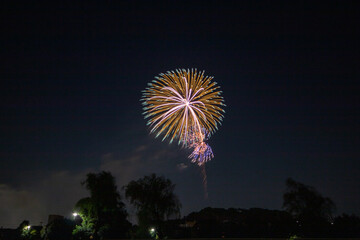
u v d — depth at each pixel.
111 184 57.03
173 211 52.09
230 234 54.75
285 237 47.81
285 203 48.06
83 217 56.25
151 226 52.12
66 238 65.75
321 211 46.31
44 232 67.69
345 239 38.72
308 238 40.91
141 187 52.59
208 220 60.78
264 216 57.44
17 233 80.88
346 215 49.31
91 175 57.00
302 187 47.69
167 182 53.59
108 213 57.25
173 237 54.09
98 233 56.47
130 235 57.62
